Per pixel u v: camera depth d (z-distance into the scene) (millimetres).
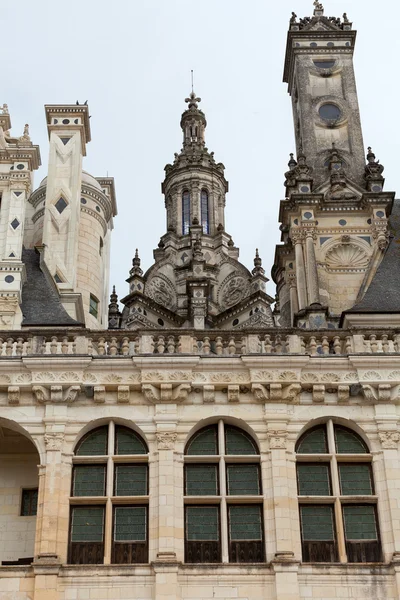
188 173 85438
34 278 39688
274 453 31406
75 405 32094
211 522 30750
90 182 48125
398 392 32375
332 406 32406
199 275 74188
